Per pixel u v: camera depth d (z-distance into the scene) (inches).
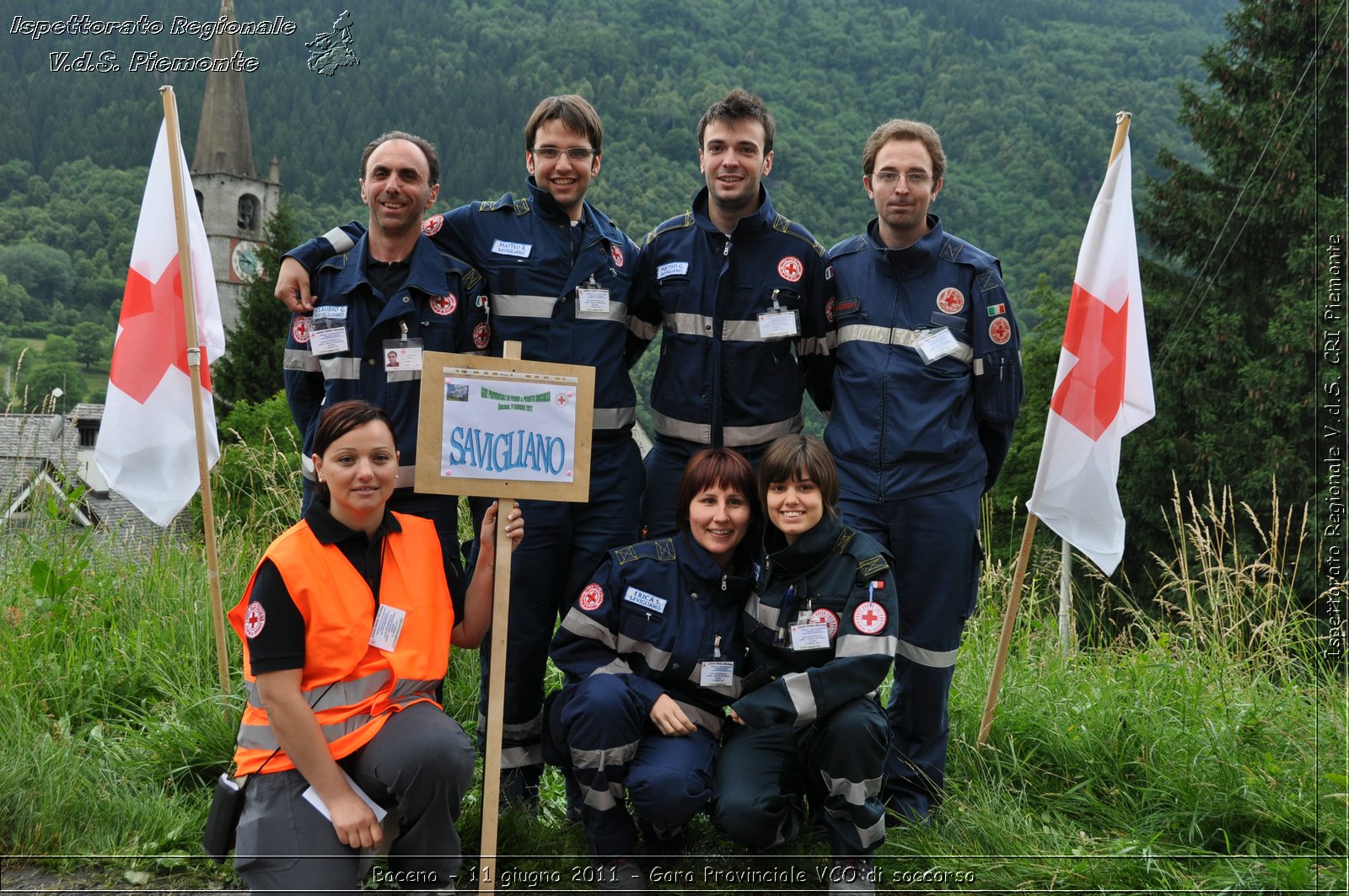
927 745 153.5
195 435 179.2
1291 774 152.9
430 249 151.1
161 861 135.8
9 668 177.6
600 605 138.2
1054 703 176.2
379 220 146.9
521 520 130.6
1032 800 159.0
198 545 239.9
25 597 201.6
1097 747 164.6
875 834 130.5
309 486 154.0
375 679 122.2
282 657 116.6
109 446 178.4
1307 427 682.2
